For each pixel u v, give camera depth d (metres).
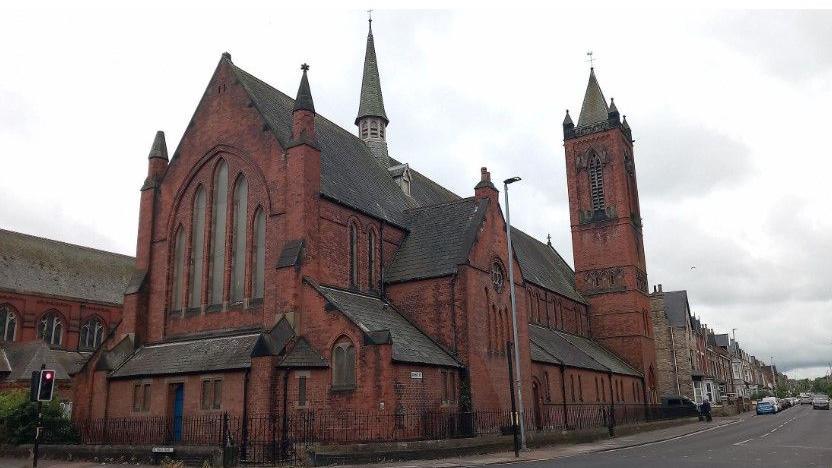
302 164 34.53
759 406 93.06
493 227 41.88
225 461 26.89
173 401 34.00
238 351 32.66
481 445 31.80
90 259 73.88
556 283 67.62
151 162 41.38
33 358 55.50
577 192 75.69
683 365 98.19
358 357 30.42
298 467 26.50
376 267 39.50
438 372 33.78
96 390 36.47
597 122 75.62
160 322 38.34
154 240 40.25
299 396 30.41
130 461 29.84
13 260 64.81
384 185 46.59
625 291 71.00
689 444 37.53
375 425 29.31
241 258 36.47
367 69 59.41
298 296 32.47
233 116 38.25
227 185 37.84
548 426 45.34
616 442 41.03
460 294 36.97
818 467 23.39
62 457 32.06
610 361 63.91
